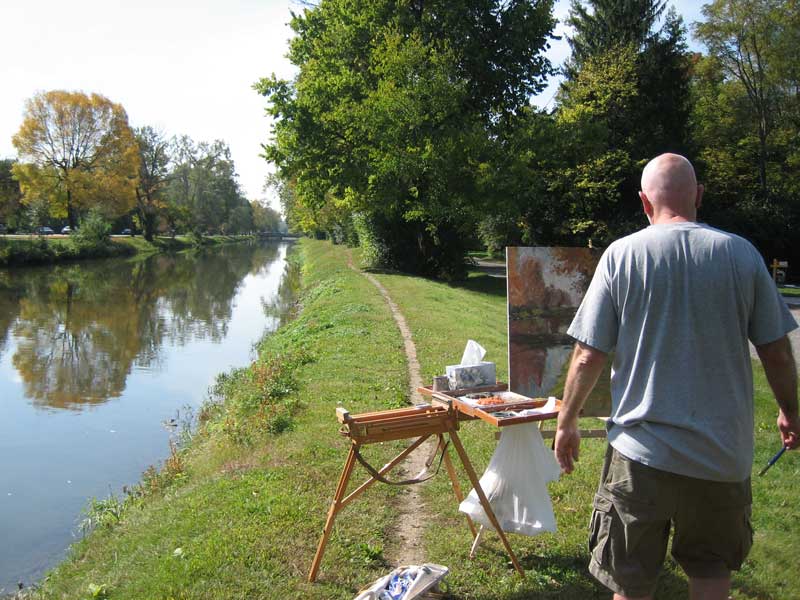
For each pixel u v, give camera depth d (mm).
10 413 11906
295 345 14578
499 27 27406
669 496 2506
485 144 25344
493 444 6605
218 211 98500
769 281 2582
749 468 2520
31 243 48031
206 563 4184
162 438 10438
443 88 24953
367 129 25391
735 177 37906
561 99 36812
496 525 4012
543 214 31969
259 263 62438
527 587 3893
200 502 5457
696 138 37750
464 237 32062
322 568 4129
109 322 23938
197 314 26359
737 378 2512
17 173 55906
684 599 3725
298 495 5336
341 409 3967
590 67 31797
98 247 55656
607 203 30484
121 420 11484
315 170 27109
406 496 5406
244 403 9727
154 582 4082
